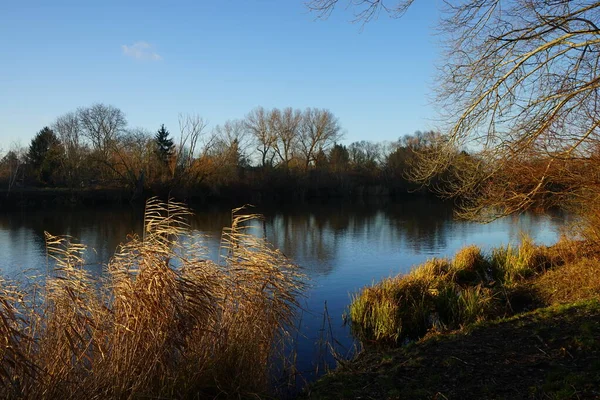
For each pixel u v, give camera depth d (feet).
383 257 61.36
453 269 44.83
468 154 31.48
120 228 90.17
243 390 18.28
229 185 160.15
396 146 188.44
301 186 173.47
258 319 20.08
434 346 22.04
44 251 64.85
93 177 147.02
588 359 17.67
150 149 154.40
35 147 170.91
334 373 20.80
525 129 27.12
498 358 19.15
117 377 15.71
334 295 41.27
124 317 16.99
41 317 16.61
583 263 36.55
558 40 25.17
